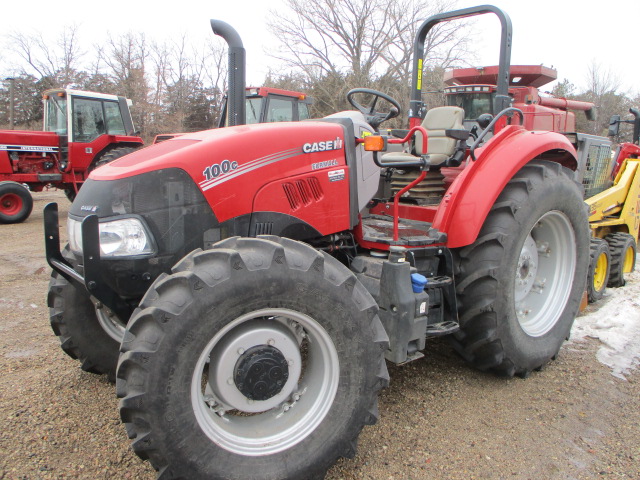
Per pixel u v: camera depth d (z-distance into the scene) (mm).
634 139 6770
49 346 3645
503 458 2389
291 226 2561
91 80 30281
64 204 12430
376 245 2803
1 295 4906
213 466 1946
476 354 3076
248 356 2072
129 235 2215
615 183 5871
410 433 2584
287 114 9523
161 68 27469
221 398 2078
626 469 2322
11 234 8602
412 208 3436
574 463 2361
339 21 21891
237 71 2916
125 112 11102
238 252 1991
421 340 2594
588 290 4598
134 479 2199
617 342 3783
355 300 2162
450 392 3014
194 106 27734
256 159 2438
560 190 3195
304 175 2566
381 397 2943
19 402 2814
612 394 3016
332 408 2158
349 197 2752
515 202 2936
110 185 2232
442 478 2248
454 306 2912
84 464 2289
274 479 2016
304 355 2785
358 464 2340
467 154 2881
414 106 3816
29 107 31578
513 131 3205
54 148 10500
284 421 2176
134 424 1869
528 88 8867
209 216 2340
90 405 2801
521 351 3055
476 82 9672
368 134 2887
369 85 21219
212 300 1895
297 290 2033
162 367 1823
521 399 2943
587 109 10602
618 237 5445
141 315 1859
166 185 2258
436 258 2916
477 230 2830
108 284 2201
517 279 3262
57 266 2426
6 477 2178
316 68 22344
